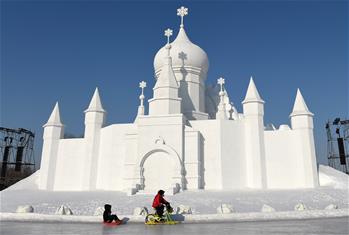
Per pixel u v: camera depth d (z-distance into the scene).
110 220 16.06
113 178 36.00
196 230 12.88
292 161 34.56
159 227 14.34
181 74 42.62
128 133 35.91
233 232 12.02
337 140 50.84
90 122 38.81
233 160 34.78
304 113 35.22
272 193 28.78
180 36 45.66
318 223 15.25
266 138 35.78
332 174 35.62
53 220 17.88
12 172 65.38
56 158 39.59
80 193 32.22
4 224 16.30
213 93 47.50
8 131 54.12
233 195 27.83
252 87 37.22
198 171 33.53
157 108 37.16
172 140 34.22
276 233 11.55
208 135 35.44
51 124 40.19
